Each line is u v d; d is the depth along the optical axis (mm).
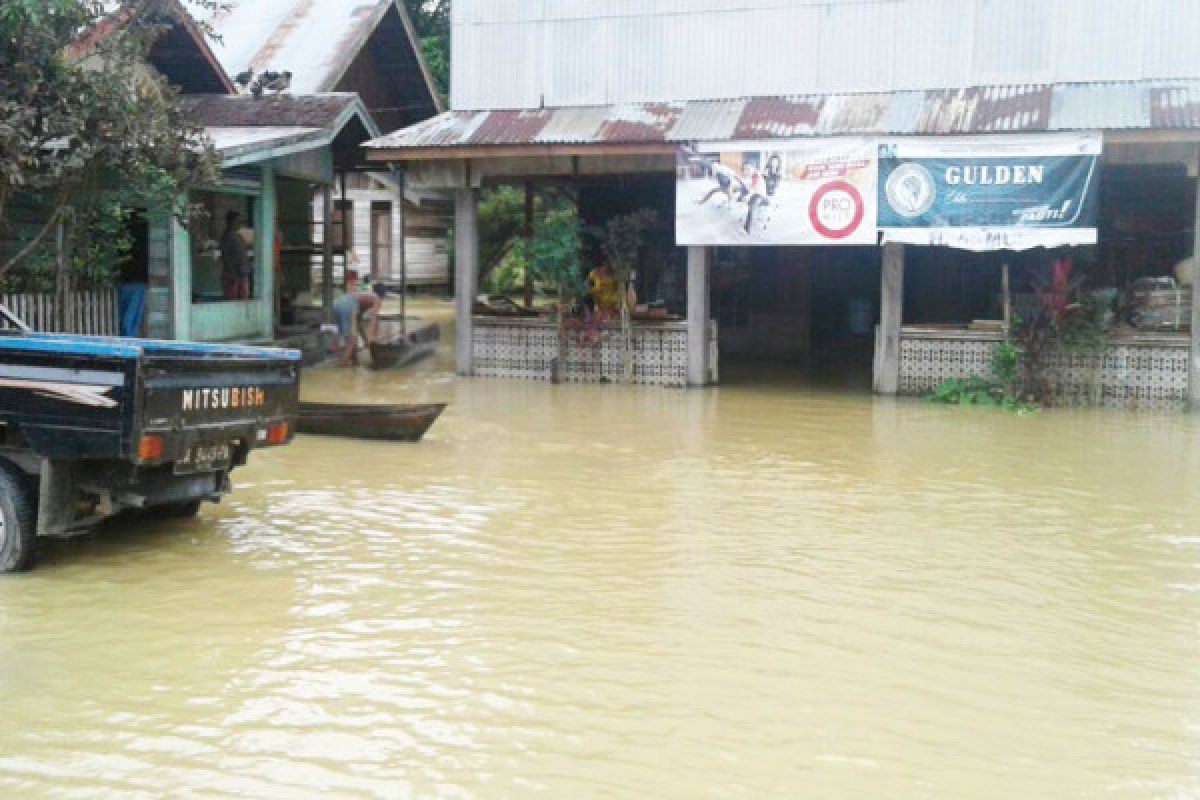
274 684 6527
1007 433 14984
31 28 13492
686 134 18047
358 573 8633
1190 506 11039
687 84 19594
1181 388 17000
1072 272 20547
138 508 9523
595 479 12047
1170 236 20016
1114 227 20297
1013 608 8023
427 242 37438
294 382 9773
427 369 21453
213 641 7184
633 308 19609
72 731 5906
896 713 6262
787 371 21422
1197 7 17328
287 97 21141
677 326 19156
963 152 16734
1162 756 5789
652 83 19766
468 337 20344
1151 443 14289
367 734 5910
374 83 29688
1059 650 7230
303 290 24438
